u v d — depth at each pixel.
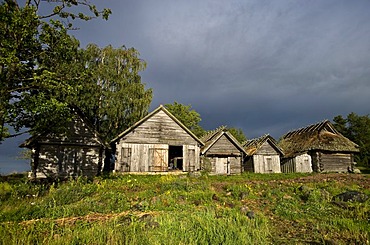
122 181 16.03
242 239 6.03
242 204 10.59
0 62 12.88
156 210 9.04
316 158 28.73
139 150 23.80
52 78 14.70
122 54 31.00
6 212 8.09
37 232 6.29
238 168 27.84
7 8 13.38
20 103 14.26
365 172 29.97
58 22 15.45
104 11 16.45
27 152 32.75
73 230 6.48
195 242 5.77
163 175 22.05
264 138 30.55
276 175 22.97
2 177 19.69
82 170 21.14
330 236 7.03
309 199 11.01
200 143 25.62
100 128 30.00
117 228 6.45
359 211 9.09
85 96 27.23
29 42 14.70
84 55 28.72
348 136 47.41
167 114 25.06
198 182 14.55
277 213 9.42
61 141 21.08
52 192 10.91
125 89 29.69
